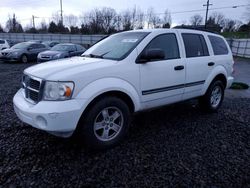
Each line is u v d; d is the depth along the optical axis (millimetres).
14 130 3678
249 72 12992
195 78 4129
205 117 4555
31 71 3039
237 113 4902
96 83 2830
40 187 2314
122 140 3334
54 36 43219
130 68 3160
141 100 3373
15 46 15133
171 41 3795
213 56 4512
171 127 3965
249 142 3455
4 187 2301
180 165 2752
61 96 2625
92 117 2865
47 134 3539
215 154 3047
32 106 2748
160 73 3508
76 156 2910
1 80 8070
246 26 40125
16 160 2787
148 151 3080
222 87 4910
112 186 2350
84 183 2387
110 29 56094
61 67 2939
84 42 41594
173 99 3875
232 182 2447
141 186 2357
